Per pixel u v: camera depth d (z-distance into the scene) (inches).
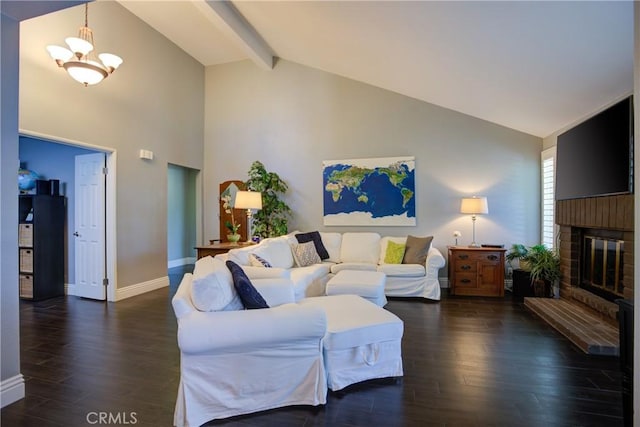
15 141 80.2
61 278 185.5
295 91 229.5
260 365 77.2
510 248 195.6
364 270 180.4
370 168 215.0
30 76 135.3
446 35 121.2
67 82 149.9
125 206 180.9
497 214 197.6
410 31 127.7
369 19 129.8
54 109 144.3
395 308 158.9
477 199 185.0
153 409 77.9
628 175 102.4
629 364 60.1
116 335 124.3
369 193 215.2
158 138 204.5
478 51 124.6
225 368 75.5
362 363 87.8
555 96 138.3
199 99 243.9
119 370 96.6
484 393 83.4
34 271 172.6
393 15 120.5
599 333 114.1
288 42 193.6
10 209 79.5
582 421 72.1
